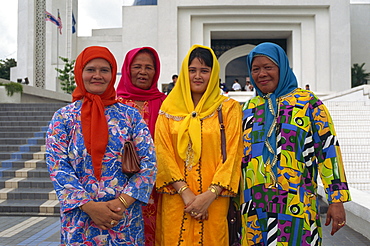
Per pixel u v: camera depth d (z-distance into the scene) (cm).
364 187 597
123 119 204
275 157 210
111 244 191
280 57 221
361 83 2244
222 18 1809
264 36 1950
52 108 1082
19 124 895
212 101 234
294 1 1745
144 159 199
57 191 184
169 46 1764
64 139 194
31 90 1406
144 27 1916
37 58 2589
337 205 204
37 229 455
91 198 188
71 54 2577
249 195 215
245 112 232
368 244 382
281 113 215
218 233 220
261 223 209
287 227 203
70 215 188
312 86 1806
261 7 1767
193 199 212
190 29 1797
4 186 615
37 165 689
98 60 200
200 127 226
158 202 240
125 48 1914
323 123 212
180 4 1762
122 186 195
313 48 1812
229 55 1995
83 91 201
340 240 395
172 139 231
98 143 191
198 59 232
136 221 200
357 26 2322
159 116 238
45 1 2605
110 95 206
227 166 218
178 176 221
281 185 206
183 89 234
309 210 206
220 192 217
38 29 2605
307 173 211
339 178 206
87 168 191
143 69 271
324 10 1791
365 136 775
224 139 226
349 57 1761
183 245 219
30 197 577
